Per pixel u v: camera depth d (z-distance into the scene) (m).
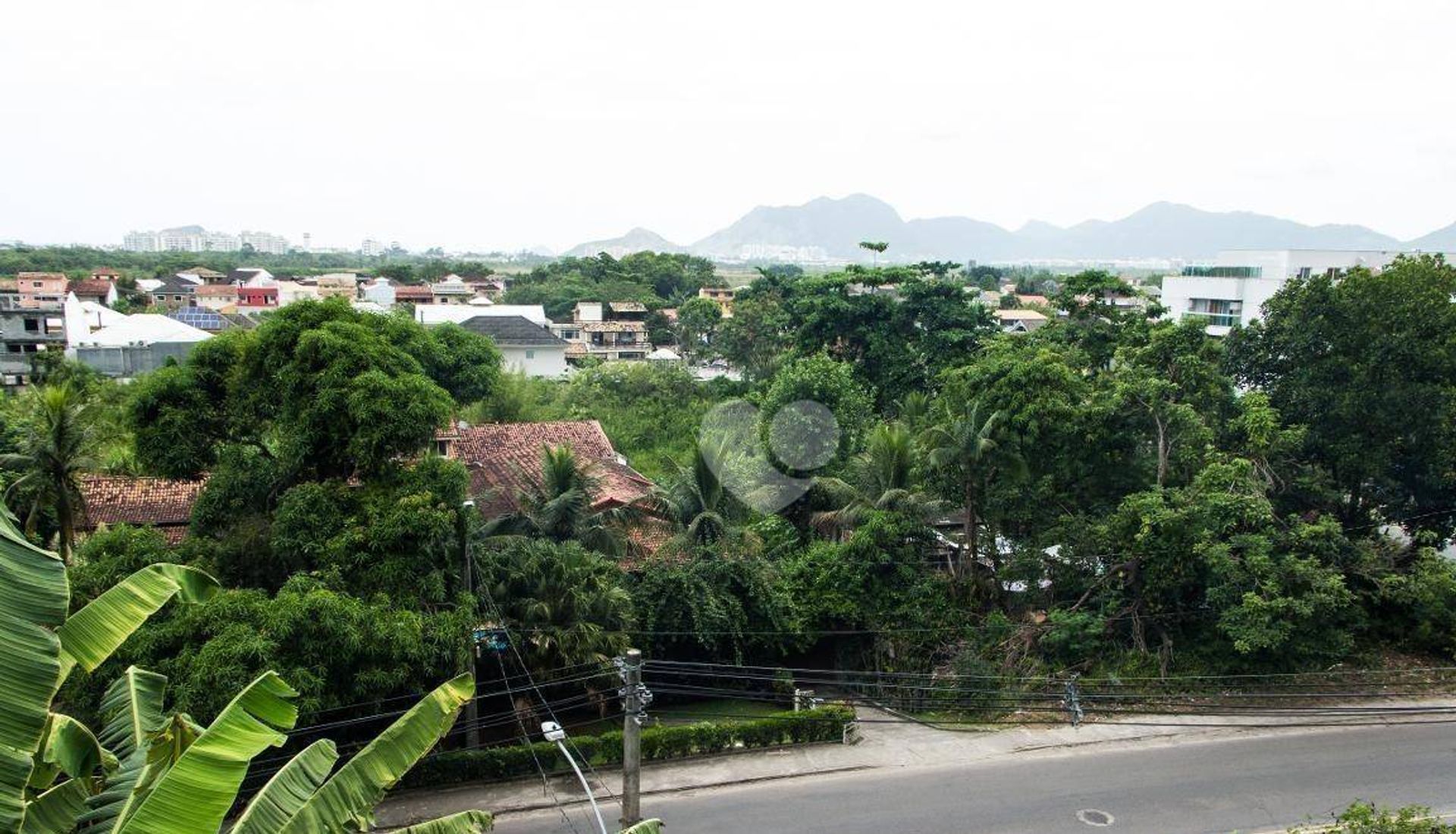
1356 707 20.38
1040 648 22.00
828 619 23.09
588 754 18.00
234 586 16.66
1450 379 23.20
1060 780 17.38
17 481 19.80
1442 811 16.02
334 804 7.36
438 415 17.41
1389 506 25.73
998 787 17.14
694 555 22.12
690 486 23.28
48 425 20.92
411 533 16.16
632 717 11.09
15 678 5.60
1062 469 23.11
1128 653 21.52
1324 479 24.50
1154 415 22.62
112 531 16.20
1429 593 20.77
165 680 9.65
